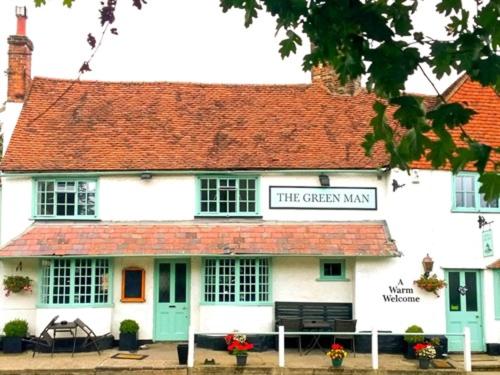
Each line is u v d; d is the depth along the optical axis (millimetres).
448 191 18250
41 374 14320
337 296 18156
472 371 15430
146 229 18047
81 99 20859
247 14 3865
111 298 17844
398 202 18141
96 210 18359
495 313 17844
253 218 18484
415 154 3123
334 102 21188
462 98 18938
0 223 18781
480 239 18156
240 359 14742
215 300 17844
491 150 2951
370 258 17812
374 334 14797
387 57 3002
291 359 15773
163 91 21469
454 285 17969
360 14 3059
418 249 17953
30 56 20750
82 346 16938
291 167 18406
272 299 17969
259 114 20609
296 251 17312
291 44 4059
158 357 15852
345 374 14484
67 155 18703
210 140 19453
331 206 18516
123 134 19578
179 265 18516
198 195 18531
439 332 17562
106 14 4121
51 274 17422
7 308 17719
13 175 18266
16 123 19609
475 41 3031
